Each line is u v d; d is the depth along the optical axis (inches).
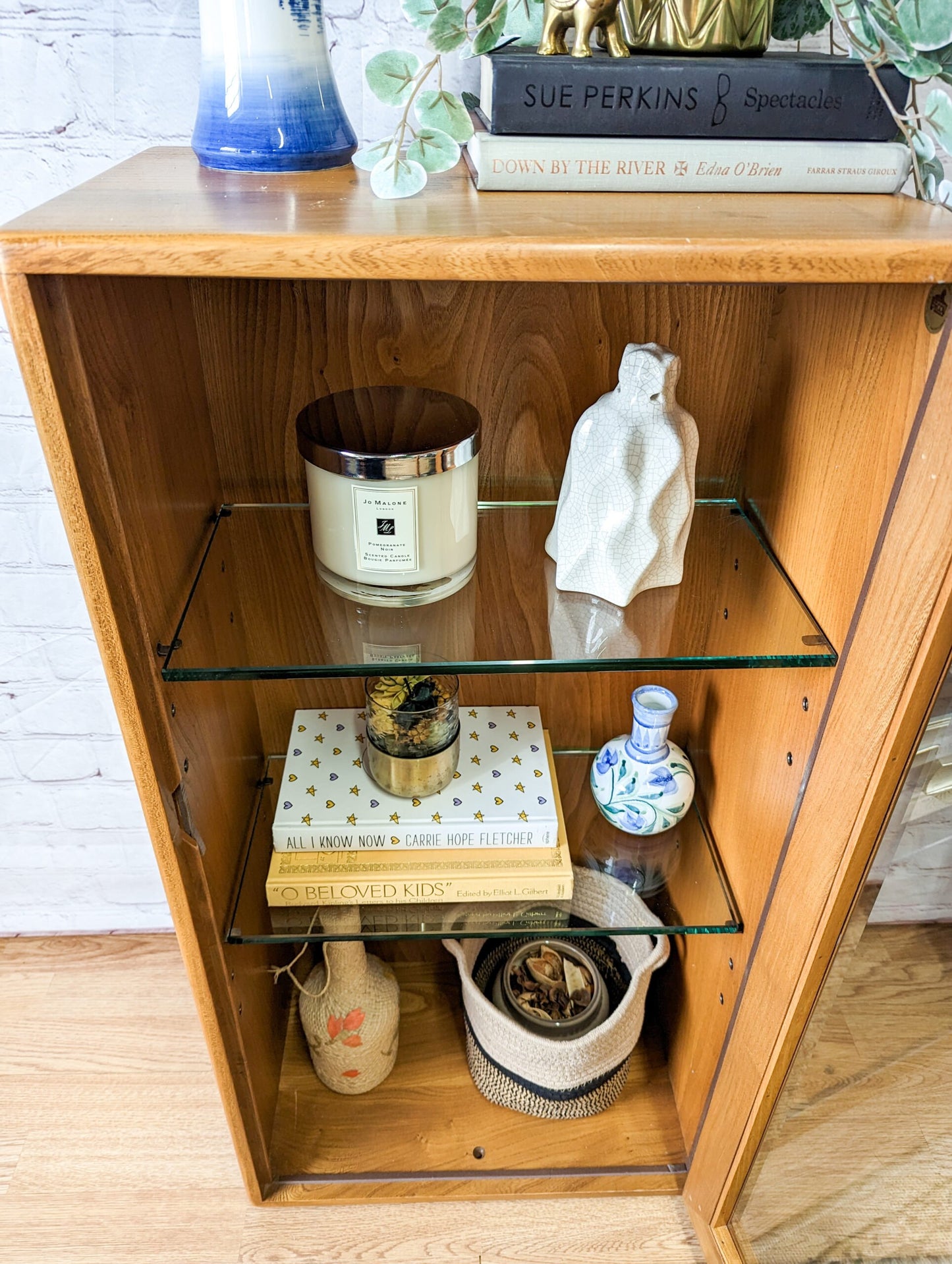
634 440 23.5
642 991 35.0
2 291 16.3
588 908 32.9
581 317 26.1
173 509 23.7
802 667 22.9
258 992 34.1
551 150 19.8
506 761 33.2
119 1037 41.2
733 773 30.4
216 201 19.1
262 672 23.5
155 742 22.7
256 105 21.1
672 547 25.5
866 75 19.5
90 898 43.6
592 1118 37.4
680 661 23.7
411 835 31.2
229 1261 34.2
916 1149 27.2
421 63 24.1
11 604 33.9
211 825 26.9
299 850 31.4
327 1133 36.9
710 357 27.0
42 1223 35.1
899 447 19.4
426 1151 36.4
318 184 21.1
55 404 17.4
